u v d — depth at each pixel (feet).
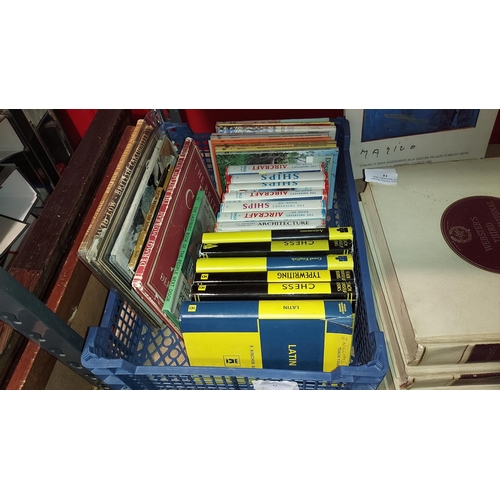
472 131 3.38
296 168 2.80
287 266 2.27
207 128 4.24
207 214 2.98
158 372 2.13
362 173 3.63
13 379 2.15
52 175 4.13
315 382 2.25
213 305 2.15
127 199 2.36
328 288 2.16
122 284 2.30
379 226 2.87
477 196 2.92
